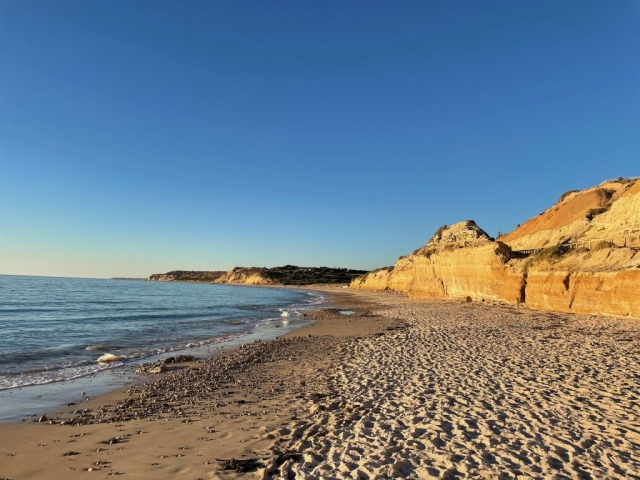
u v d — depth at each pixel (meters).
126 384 11.61
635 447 5.89
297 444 6.48
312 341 19.98
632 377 9.72
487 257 37.47
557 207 63.84
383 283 106.06
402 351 14.95
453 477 5.14
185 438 6.98
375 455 5.86
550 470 5.26
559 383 9.45
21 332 23.27
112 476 5.49
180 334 24.06
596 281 22.95
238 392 10.42
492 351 13.94
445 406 8.12
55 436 7.19
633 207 27.47
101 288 96.62
